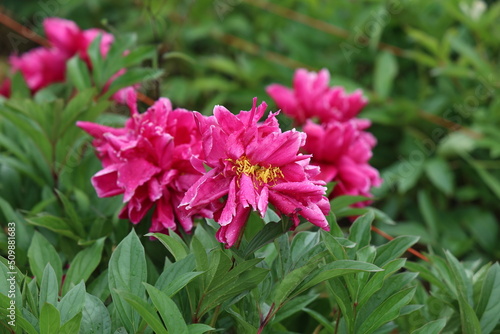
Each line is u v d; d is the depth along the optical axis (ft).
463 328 4.15
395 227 6.22
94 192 4.75
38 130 4.72
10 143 4.82
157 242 4.44
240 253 3.89
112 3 8.50
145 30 7.59
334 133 4.66
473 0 7.04
